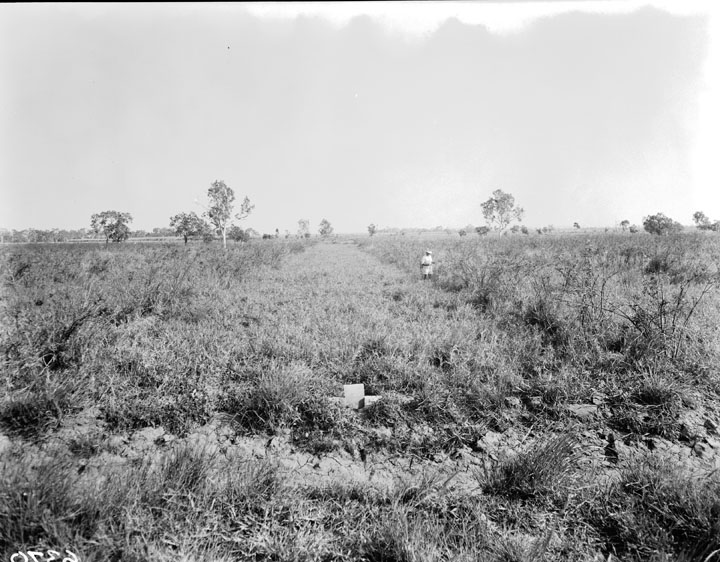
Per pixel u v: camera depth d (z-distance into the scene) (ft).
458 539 6.34
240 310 19.30
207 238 107.24
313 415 9.56
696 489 6.98
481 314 18.42
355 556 5.92
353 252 75.92
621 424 9.61
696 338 12.94
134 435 8.76
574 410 10.16
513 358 12.66
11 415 8.53
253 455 8.26
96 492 6.18
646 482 7.35
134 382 10.75
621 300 17.17
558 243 52.06
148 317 17.47
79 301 15.29
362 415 9.91
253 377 10.93
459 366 11.88
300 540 6.00
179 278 22.91
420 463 8.36
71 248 58.85
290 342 14.07
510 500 7.27
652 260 26.37
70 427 8.79
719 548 6.07
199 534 5.87
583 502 7.04
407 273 36.47
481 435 9.22
